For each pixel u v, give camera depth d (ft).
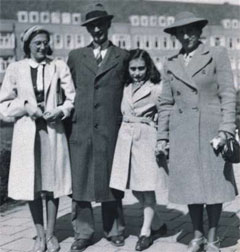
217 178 14.74
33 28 16.17
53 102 16.20
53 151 16.10
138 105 16.47
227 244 16.46
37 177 16.10
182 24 14.53
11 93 16.42
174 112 15.37
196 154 14.82
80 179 16.52
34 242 17.76
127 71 16.85
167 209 22.12
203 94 14.80
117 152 16.61
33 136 15.84
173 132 15.31
